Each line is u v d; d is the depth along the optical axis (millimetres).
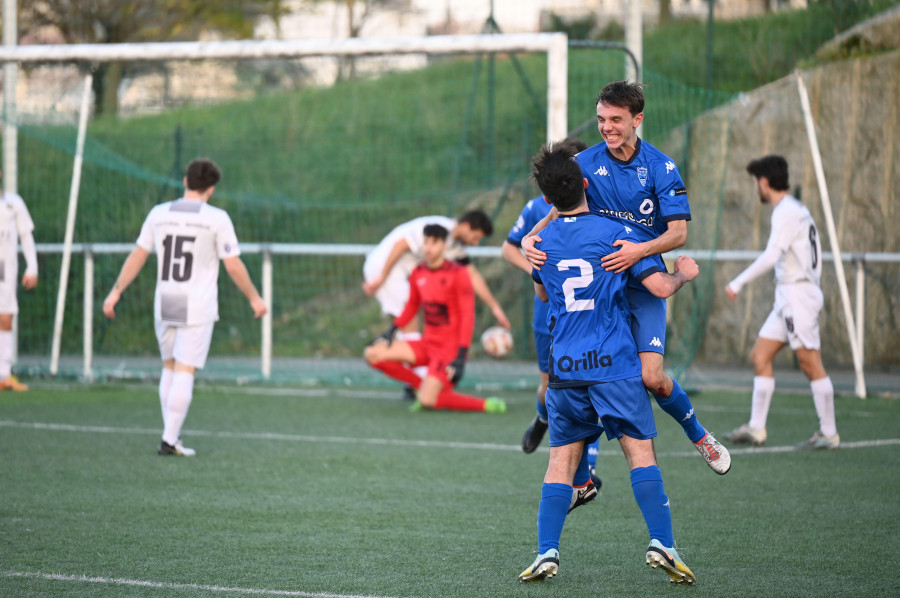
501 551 15352
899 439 25984
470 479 21141
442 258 31203
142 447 24547
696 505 18672
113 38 67000
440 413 31281
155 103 65562
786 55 57625
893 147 43750
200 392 35875
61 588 13141
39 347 44250
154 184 54094
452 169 63125
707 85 55000
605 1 64500
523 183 52062
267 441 25797
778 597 12883
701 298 41281
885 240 43156
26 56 36406
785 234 23984
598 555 15141
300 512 17984
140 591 13031
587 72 60938
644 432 13414
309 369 42188
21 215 34094
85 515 17500
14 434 26141
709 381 38906
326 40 34344
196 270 23344
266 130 69875
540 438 19844
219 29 73438
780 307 24578
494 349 37531
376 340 32125
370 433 27250
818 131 45469
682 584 13461
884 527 16922
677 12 63312
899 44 47469
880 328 42562
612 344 13406
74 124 41031
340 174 64938
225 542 15766
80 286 47844
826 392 24469
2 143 40375
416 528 16844
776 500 19109
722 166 44750
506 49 32844
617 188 14820
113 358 44094
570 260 13602
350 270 55750
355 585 13398
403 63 67375
